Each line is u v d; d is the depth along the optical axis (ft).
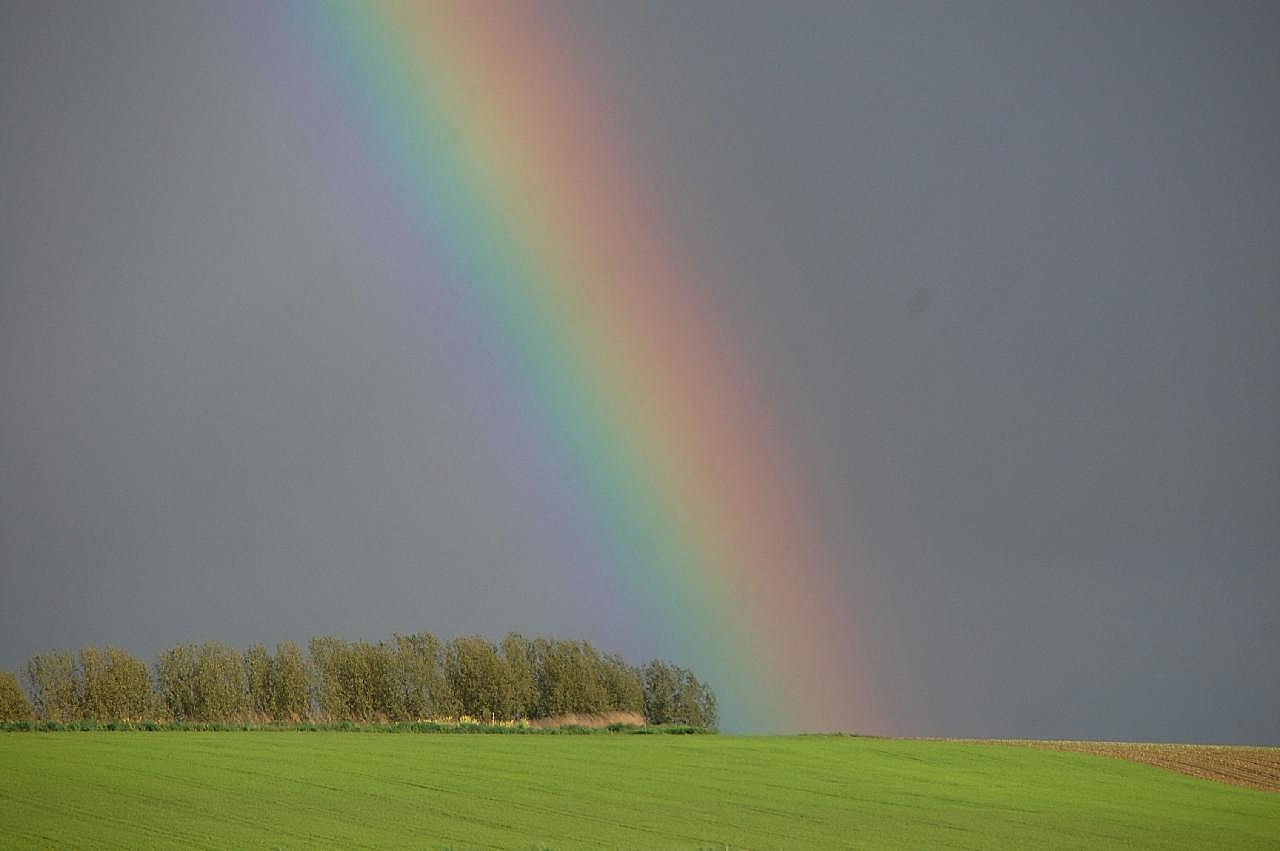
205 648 431.43
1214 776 340.59
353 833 206.59
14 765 274.16
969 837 226.58
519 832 213.25
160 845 192.34
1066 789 301.02
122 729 386.93
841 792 279.28
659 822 229.04
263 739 349.82
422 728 429.38
